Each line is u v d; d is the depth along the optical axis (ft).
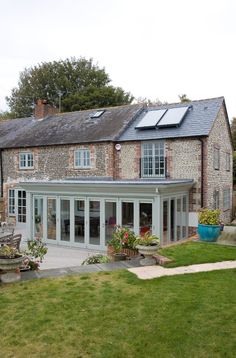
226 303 20.85
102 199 47.85
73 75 139.74
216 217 45.57
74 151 65.05
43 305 20.97
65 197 51.39
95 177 61.93
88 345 16.21
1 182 76.48
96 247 48.29
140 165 58.23
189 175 53.98
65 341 16.60
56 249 49.52
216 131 58.90
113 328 17.83
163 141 56.29
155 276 27.04
